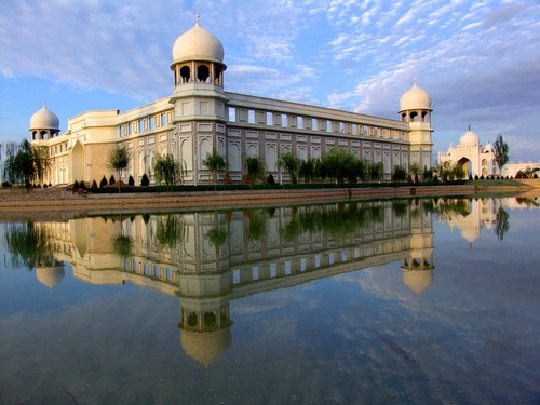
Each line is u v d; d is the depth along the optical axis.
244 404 3.79
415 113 80.12
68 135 68.19
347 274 8.87
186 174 44.88
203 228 17.56
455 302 6.70
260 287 7.98
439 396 3.88
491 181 77.31
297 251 11.71
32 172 42.69
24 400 4.00
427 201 37.47
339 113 64.25
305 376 4.34
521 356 4.72
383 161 72.69
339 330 5.60
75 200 37.28
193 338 5.48
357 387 4.08
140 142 55.03
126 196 37.28
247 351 5.00
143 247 12.97
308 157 59.41
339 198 47.97
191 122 44.34
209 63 45.06
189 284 8.36
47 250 12.83
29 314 6.69
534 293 7.12
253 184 46.72
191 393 4.03
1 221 23.33
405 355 4.79
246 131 51.44
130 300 7.38
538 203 32.19
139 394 4.05
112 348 5.22
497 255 10.57
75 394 4.08
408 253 11.09
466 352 4.84
